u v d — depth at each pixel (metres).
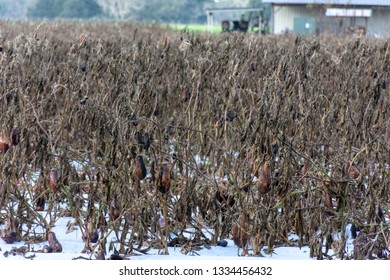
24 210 16.20
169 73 22.86
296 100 17.77
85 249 14.90
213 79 21.16
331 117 18.50
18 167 16.52
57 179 15.19
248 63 21.81
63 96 20.47
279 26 111.69
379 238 14.80
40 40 24.09
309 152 16.95
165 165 14.94
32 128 16.70
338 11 82.44
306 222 15.84
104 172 15.01
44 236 15.66
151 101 18.06
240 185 15.86
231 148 17.25
